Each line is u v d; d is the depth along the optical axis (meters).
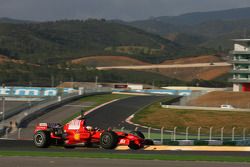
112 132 92.62
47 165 71.56
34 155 82.38
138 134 96.88
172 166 70.12
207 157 80.25
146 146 102.94
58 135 96.19
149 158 78.25
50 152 87.00
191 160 76.38
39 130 96.88
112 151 89.69
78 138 94.12
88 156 80.69
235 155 86.88
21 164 72.56
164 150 97.06
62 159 77.38
